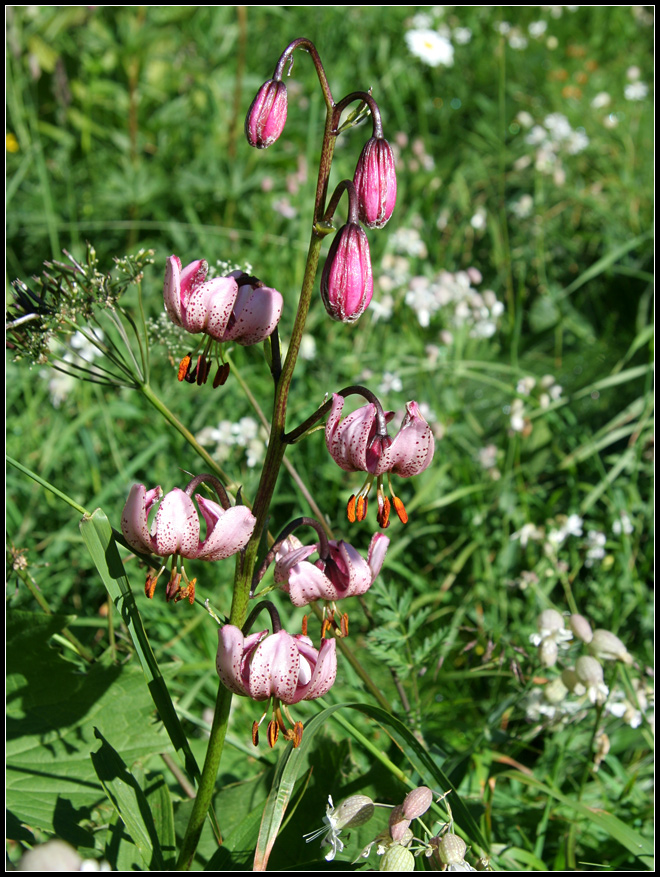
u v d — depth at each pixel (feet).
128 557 2.31
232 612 1.42
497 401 3.25
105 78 3.99
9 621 1.75
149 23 4.05
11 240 3.43
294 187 3.60
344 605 2.46
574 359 3.46
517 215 3.97
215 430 2.59
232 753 1.96
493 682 2.28
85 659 1.91
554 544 2.45
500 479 2.73
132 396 2.85
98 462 2.64
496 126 4.68
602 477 2.84
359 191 1.33
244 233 3.37
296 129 4.19
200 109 4.26
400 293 3.22
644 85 5.10
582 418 3.18
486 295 3.12
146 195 3.59
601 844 1.91
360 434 1.32
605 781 2.03
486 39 5.46
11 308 1.72
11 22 3.69
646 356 3.37
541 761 2.04
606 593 2.47
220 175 3.72
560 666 2.00
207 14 4.92
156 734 1.77
